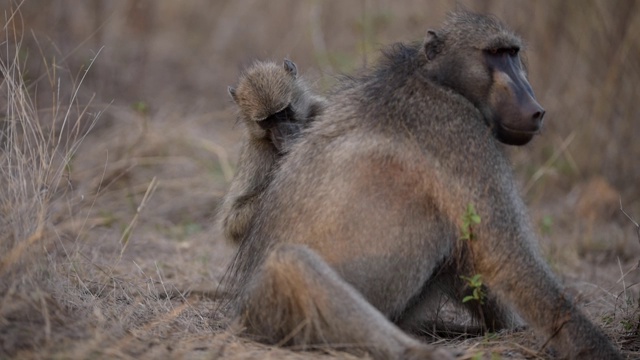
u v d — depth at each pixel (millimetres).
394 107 9125
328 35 24141
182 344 8602
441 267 9344
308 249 8500
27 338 8000
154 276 12375
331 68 19844
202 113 20953
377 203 8828
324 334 8344
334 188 8898
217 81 23922
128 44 24953
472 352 8812
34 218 9570
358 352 8203
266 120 12648
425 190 8875
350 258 8812
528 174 17750
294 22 26062
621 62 18141
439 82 9312
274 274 8523
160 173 17953
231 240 12609
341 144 9086
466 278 8852
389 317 9094
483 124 9156
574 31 18688
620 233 15945
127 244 13289
